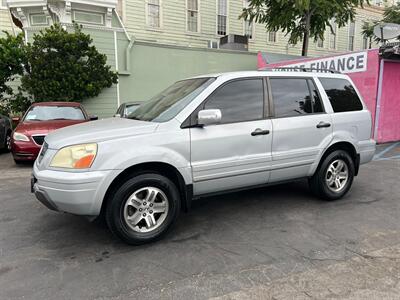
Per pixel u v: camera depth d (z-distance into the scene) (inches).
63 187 131.5
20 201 206.1
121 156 136.6
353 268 124.2
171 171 152.2
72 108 358.3
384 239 148.4
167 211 149.6
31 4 515.2
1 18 631.8
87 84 449.1
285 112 177.6
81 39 441.7
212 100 158.6
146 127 145.9
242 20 777.6
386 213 180.1
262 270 123.6
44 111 349.7
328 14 532.1
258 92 171.5
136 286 114.5
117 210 138.3
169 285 114.9
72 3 480.4
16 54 450.9
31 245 146.2
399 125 427.8
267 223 167.8
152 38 687.7
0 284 116.0
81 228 163.8
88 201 133.0
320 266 126.0
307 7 476.1
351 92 205.5
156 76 534.6
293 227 162.6
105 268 126.5
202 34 737.6
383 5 976.3
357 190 222.4
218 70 583.2
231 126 160.2
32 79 435.2
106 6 498.0
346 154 199.8
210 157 155.4
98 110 497.0
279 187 228.8
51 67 432.8
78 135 140.9
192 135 150.8
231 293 109.7
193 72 562.9
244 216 177.5
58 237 154.1
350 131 198.5
